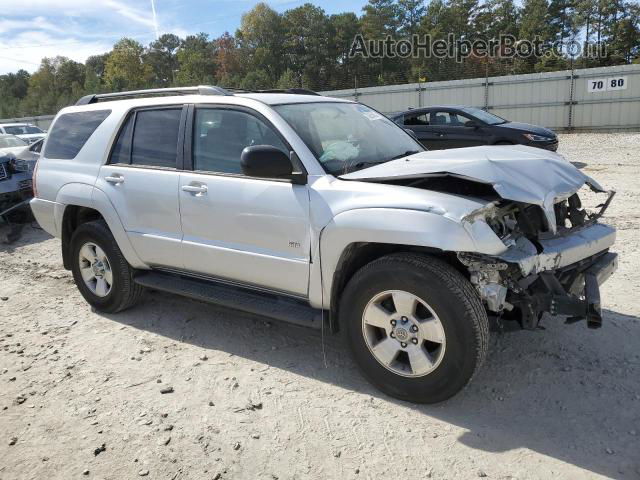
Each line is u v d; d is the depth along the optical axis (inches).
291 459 113.9
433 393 125.3
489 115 538.3
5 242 331.3
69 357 165.3
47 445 122.4
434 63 1948.8
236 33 3233.3
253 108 153.3
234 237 153.3
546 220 126.8
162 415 131.6
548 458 110.2
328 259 134.4
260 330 177.8
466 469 108.0
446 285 118.6
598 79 911.0
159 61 4667.8
